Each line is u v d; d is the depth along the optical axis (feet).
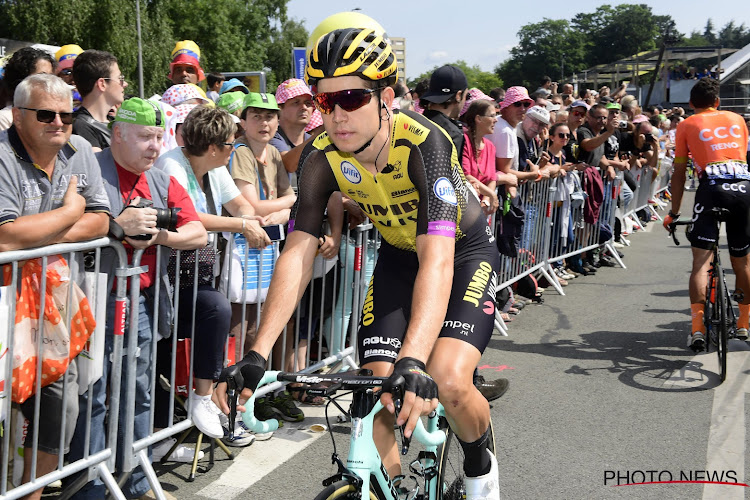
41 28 80.38
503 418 12.16
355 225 12.89
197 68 19.58
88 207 8.20
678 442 11.25
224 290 11.04
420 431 5.49
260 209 12.30
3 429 7.36
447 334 6.67
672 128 49.03
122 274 8.38
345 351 13.58
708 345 16.44
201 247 9.62
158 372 10.48
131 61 90.17
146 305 9.12
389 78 6.04
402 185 6.64
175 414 11.30
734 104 80.38
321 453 10.78
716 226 15.55
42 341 7.61
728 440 11.33
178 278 9.46
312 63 5.86
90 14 84.53
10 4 80.59
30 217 7.47
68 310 7.82
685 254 29.14
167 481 9.75
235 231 10.80
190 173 10.73
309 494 9.45
